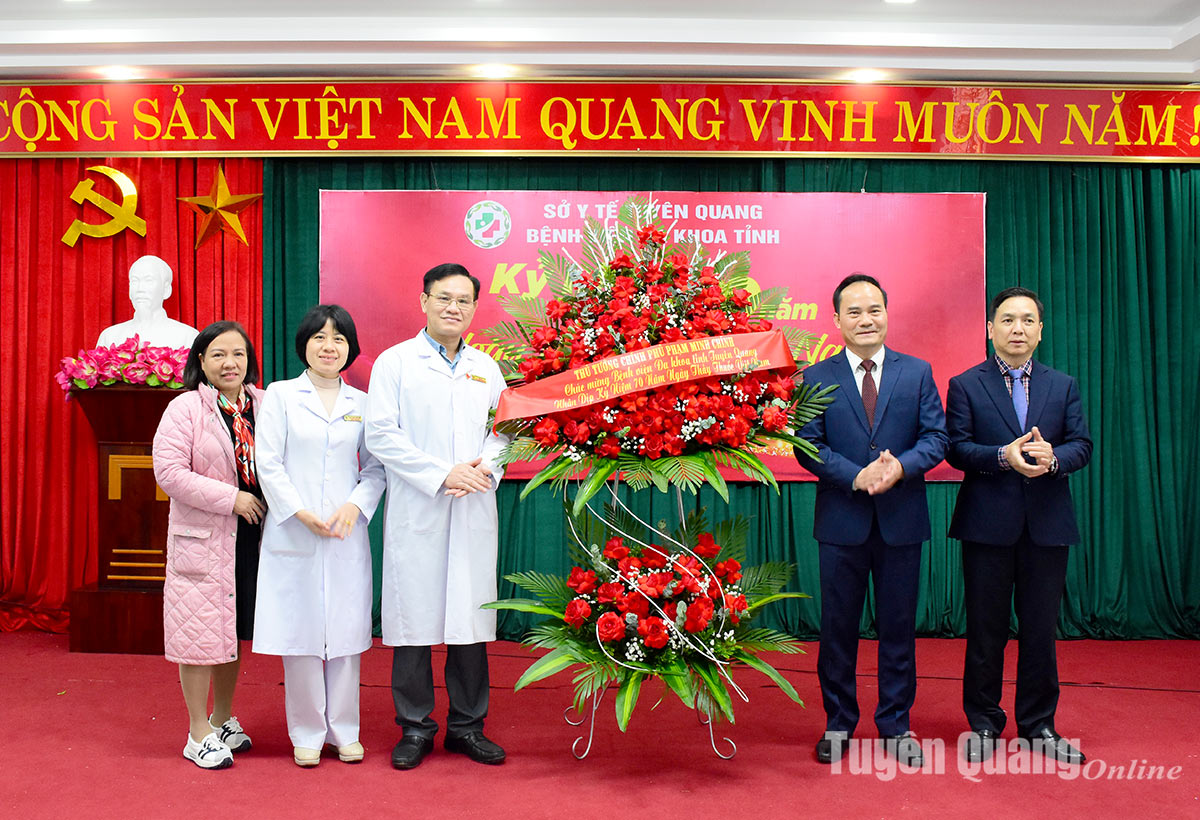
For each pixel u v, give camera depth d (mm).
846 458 2754
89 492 4605
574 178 4543
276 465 2654
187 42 4102
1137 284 4555
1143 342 4570
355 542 2748
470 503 2742
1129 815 2357
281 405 2697
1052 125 4414
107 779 2596
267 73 4387
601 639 2508
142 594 4066
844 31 4160
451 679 2807
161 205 4562
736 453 2449
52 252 4605
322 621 2670
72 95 4402
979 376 2844
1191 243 4559
